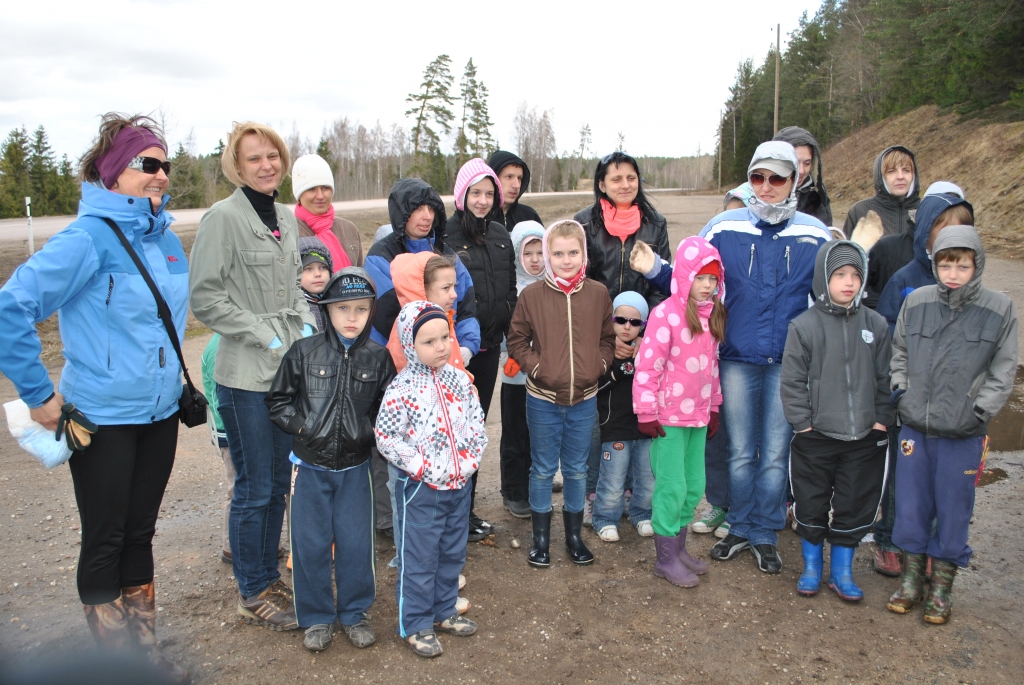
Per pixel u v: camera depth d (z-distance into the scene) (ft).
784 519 12.69
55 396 8.30
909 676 9.25
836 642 10.09
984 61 77.36
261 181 10.26
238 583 10.71
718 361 12.43
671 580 11.83
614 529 13.58
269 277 10.29
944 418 10.28
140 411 8.83
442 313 10.05
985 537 12.94
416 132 193.98
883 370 11.16
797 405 11.21
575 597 11.43
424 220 12.13
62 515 14.55
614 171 13.53
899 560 12.16
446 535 10.34
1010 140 65.77
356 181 246.47
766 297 12.03
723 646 10.00
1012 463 16.14
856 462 11.13
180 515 14.66
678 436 11.68
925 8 85.10
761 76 239.30
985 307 10.32
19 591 11.56
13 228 64.49
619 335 12.88
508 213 16.06
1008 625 10.39
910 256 13.33
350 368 9.94
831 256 11.03
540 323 11.87
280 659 9.71
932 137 87.61
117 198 8.63
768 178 11.89
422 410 10.11
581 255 11.70
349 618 10.30
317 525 9.83
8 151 159.33
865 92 147.95
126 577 9.30
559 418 12.16
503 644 10.11
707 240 12.57
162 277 9.09
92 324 8.54
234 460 10.36
